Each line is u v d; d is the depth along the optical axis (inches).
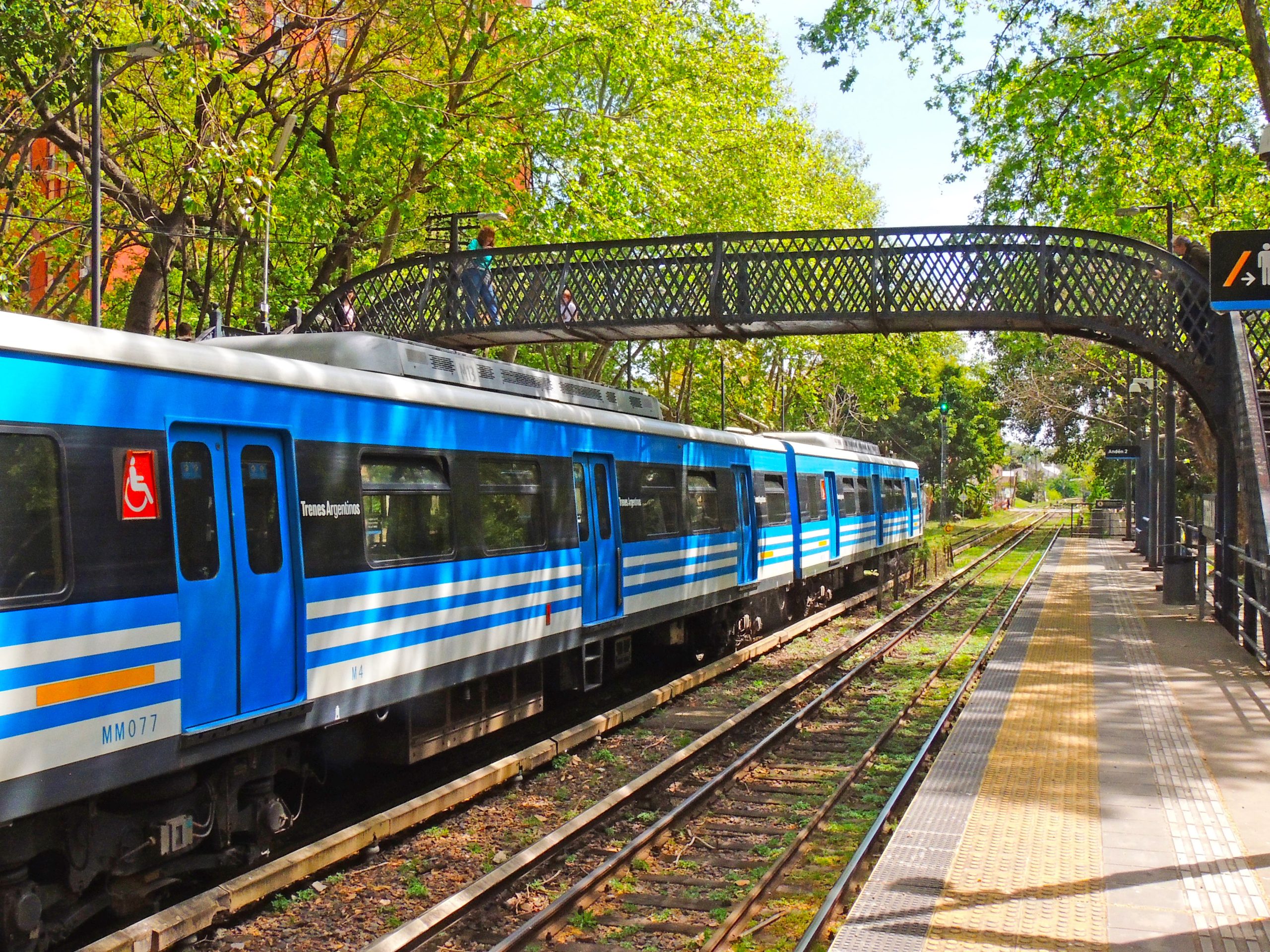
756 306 664.4
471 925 237.5
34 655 203.0
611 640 488.7
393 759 339.3
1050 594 927.0
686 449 572.1
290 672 272.7
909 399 2778.1
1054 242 644.1
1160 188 994.7
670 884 268.1
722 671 561.6
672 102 1005.8
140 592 227.5
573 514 436.1
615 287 683.4
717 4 1122.7
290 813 305.9
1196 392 628.1
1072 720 398.9
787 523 746.8
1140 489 1517.0
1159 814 281.9
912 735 430.0
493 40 896.9
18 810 198.5
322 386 289.7
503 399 388.8
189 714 239.9
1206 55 848.3
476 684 378.3
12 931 210.2
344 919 243.9
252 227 682.2
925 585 1072.2
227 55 716.7
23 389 206.5
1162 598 863.1
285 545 273.1
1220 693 450.3
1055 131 860.0
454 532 350.3
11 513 201.5
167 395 239.9
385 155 920.3
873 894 225.6
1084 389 1969.7
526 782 358.9
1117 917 212.2
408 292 737.0
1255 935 203.0
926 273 641.0
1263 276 296.2
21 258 776.3
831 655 604.4
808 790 353.7
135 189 671.8
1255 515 545.6
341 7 772.6
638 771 374.3
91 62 539.5
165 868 251.8
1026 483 6299.2
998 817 280.2
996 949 197.3
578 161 879.7
